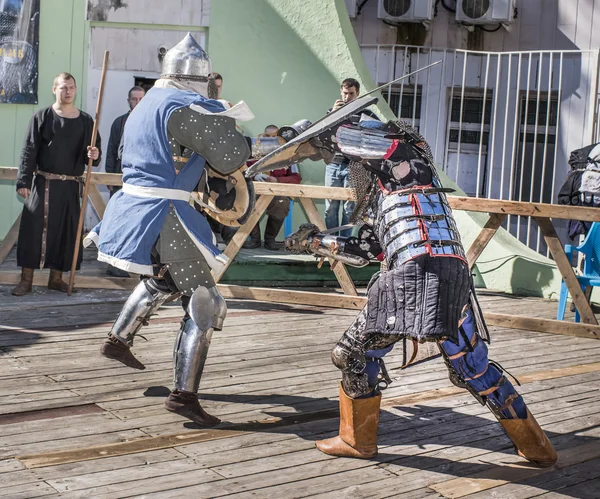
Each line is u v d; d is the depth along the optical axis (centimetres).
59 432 360
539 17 1202
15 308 592
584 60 1183
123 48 914
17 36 895
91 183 658
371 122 330
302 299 671
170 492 304
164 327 561
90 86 916
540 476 337
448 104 1216
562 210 616
